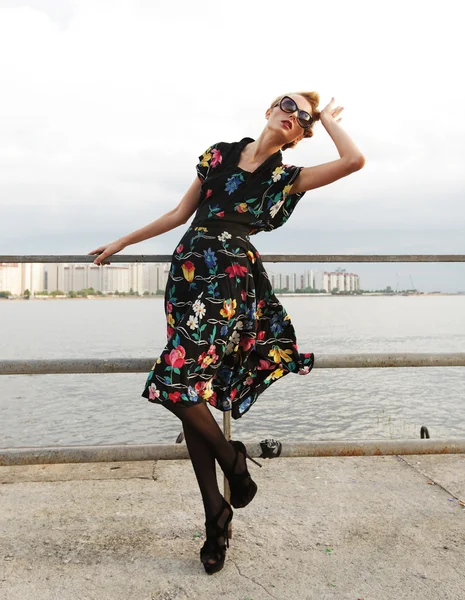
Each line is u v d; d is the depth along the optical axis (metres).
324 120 2.00
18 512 2.32
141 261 2.16
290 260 2.19
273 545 2.01
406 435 13.80
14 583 1.74
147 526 2.17
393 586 1.72
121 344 48.19
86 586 1.72
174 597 1.66
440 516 2.28
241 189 1.91
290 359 2.04
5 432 15.37
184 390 1.68
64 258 2.14
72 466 2.97
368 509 2.35
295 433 14.20
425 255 2.28
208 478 1.82
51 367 2.06
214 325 1.77
